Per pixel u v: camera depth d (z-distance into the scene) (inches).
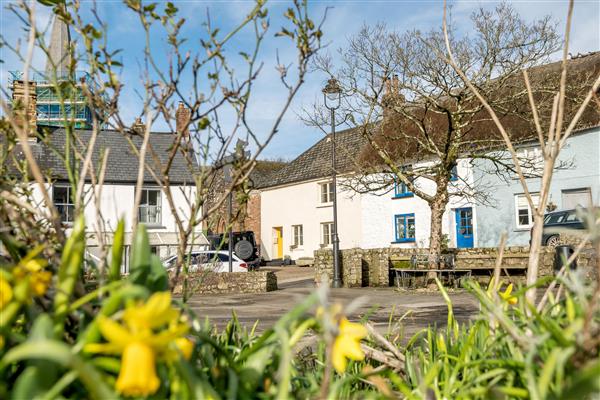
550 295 79.6
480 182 936.3
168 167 83.2
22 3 75.7
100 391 37.1
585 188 829.2
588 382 38.0
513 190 899.4
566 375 56.2
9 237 65.1
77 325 65.0
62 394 55.4
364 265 770.8
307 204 1352.1
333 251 758.5
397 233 1082.1
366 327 101.6
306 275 1096.8
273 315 423.2
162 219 1037.8
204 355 70.6
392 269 749.3
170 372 52.6
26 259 52.6
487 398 63.6
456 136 610.2
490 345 75.0
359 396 75.4
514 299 81.0
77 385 51.7
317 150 1424.7
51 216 67.6
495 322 81.9
